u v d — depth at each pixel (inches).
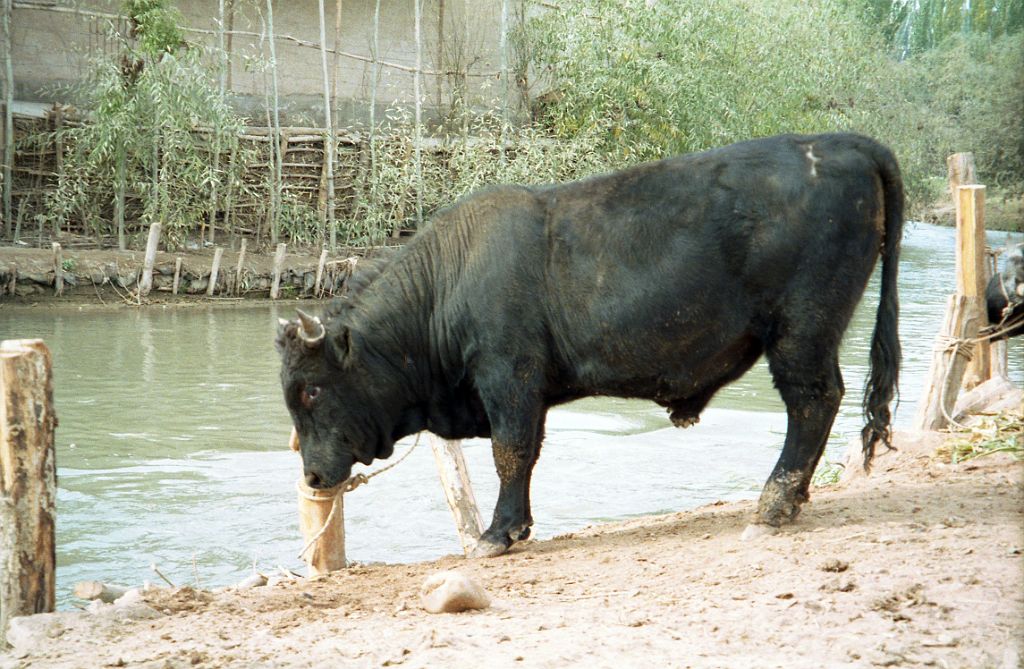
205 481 435.5
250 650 188.4
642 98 1196.5
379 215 1110.4
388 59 1280.8
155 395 596.1
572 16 1222.9
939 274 1240.8
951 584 190.1
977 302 362.3
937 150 1460.4
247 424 534.6
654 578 222.8
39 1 1089.4
